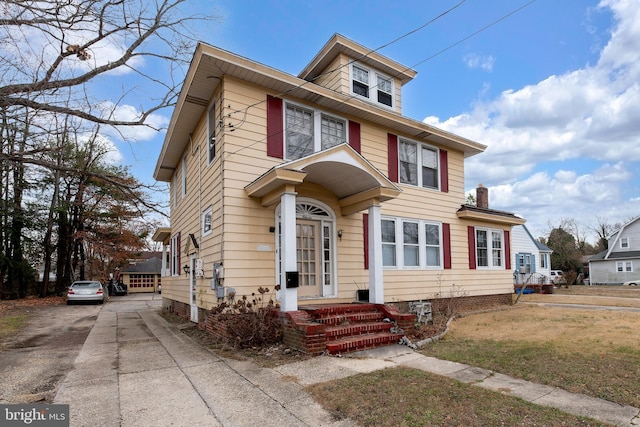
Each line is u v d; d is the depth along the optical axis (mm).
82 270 29844
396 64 12797
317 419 3883
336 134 10641
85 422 3861
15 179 21594
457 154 13984
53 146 8266
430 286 12234
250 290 8336
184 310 12695
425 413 3914
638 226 37562
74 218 25938
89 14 6824
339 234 10062
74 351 7285
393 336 7391
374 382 4957
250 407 4234
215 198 8984
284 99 9586
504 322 10180
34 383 5176
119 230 27078
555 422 3670
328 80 12367
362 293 9812
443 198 13156
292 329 7027
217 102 9141
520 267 27406
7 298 22109
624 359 5836
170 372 5676
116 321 12281
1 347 7789
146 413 4098
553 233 52031
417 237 12203
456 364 5879
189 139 12359
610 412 3900
